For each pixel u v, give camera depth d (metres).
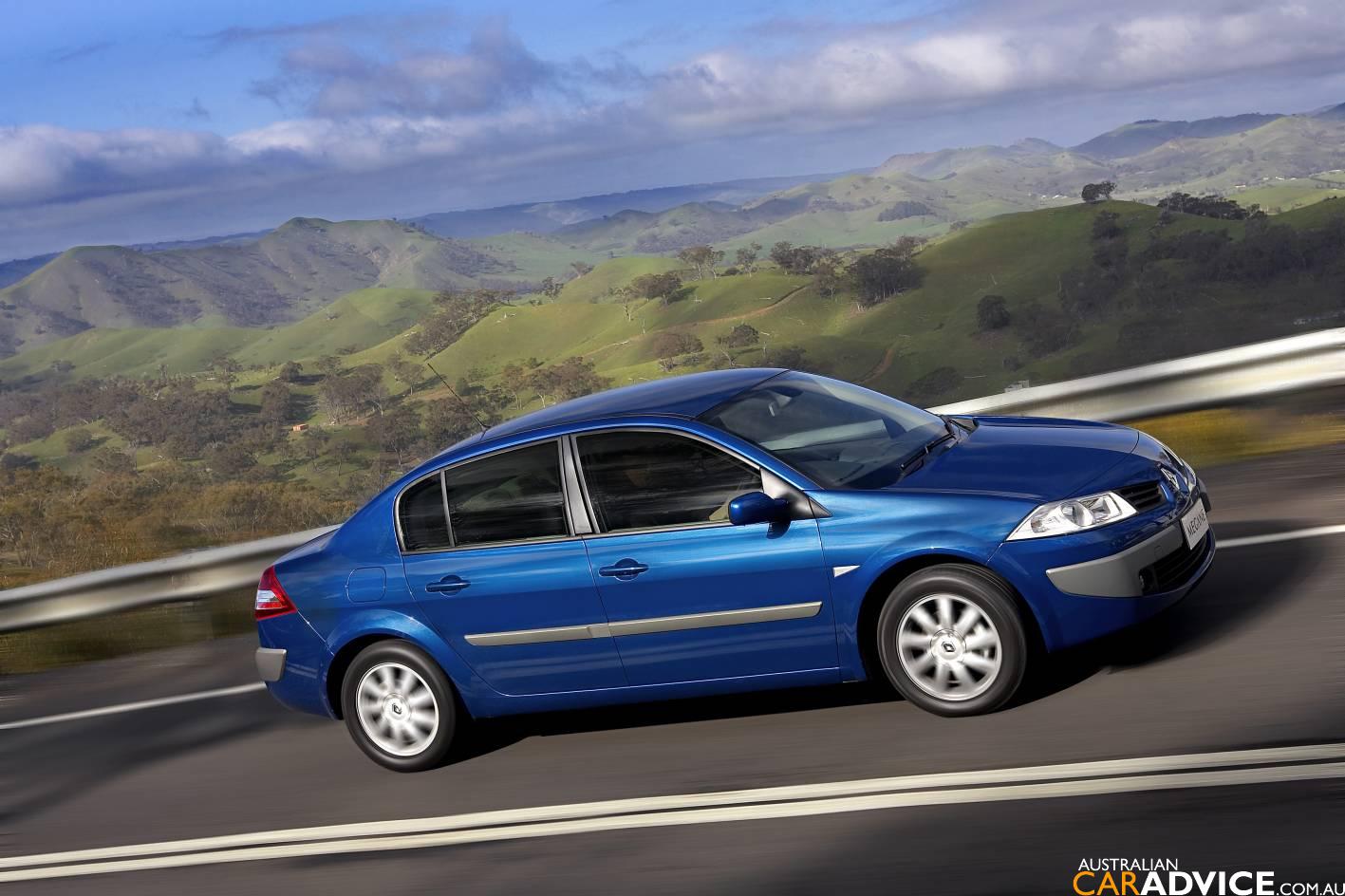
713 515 5.52
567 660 5.81
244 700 8.20
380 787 6.08
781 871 4.31
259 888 5.14
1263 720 4.67
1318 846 3.73
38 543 23.48
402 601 6.07
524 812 5.38
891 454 5.66
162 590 11.57
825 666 5.45
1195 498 5.57
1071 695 5.29
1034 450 5.60
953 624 5.21
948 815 4.44
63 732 8.45
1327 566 6.43
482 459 6.02
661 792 5.25
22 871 5.86
